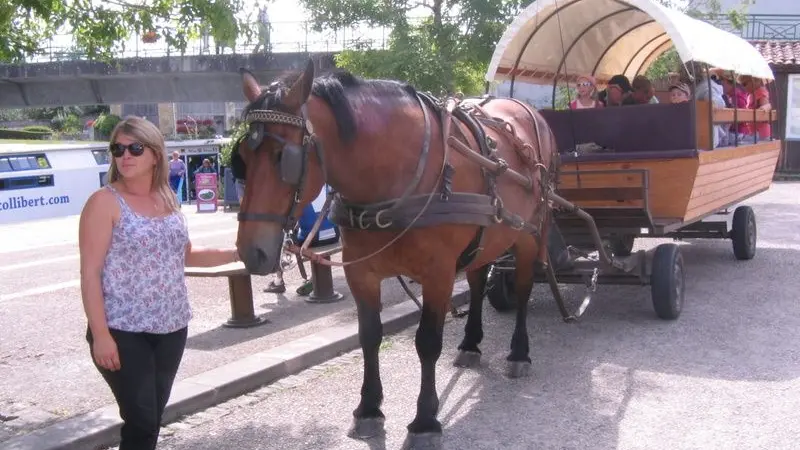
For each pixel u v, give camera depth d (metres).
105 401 5.38
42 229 15.89
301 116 3.78
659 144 7.43
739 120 9.41
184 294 3.84
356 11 12.28
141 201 3.73
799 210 15.73
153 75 29.64
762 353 6.45
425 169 4.40
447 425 5.05
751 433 4.80
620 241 8.54
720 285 9.04
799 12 30.14
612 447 4.65
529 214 5.64
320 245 10.32
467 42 12.02
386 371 6.22
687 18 7.83
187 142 28.84
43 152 24.00
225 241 13.01
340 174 4.11
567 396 5.55
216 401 5.53
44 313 8.09
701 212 8.10
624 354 6.52
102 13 6.32
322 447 4.73
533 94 12.98
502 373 6.10
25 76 31.80
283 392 5.78
